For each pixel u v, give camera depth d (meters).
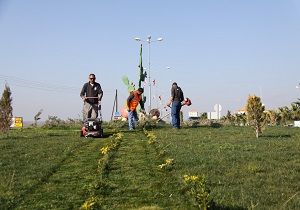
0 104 20.64
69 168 12.18
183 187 9.48
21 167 12.10
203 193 8.09
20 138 18.91
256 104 19.00
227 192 9.17
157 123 27.92
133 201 9.09
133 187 10.06
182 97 24.67
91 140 18.08
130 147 15.68
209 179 10.27
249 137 18.50
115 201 9.12
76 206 8.92
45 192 9.86
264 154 13.39
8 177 10.98
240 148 14.73
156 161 12.71
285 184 9.84
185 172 11.05
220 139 17.44
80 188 10.14
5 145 16.02
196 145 15.45
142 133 21.31
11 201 9.10
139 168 11.87
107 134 20.78
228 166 11.64
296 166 11.58
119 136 18.47
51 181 10.77
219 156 13.02
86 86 21.41
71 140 17.80
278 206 8.22
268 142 16.34
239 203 8.42
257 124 18.92
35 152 14.45
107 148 14.30
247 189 9.42
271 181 10.06
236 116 36.81
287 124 39.03
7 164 12.50
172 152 13.84
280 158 12.77
